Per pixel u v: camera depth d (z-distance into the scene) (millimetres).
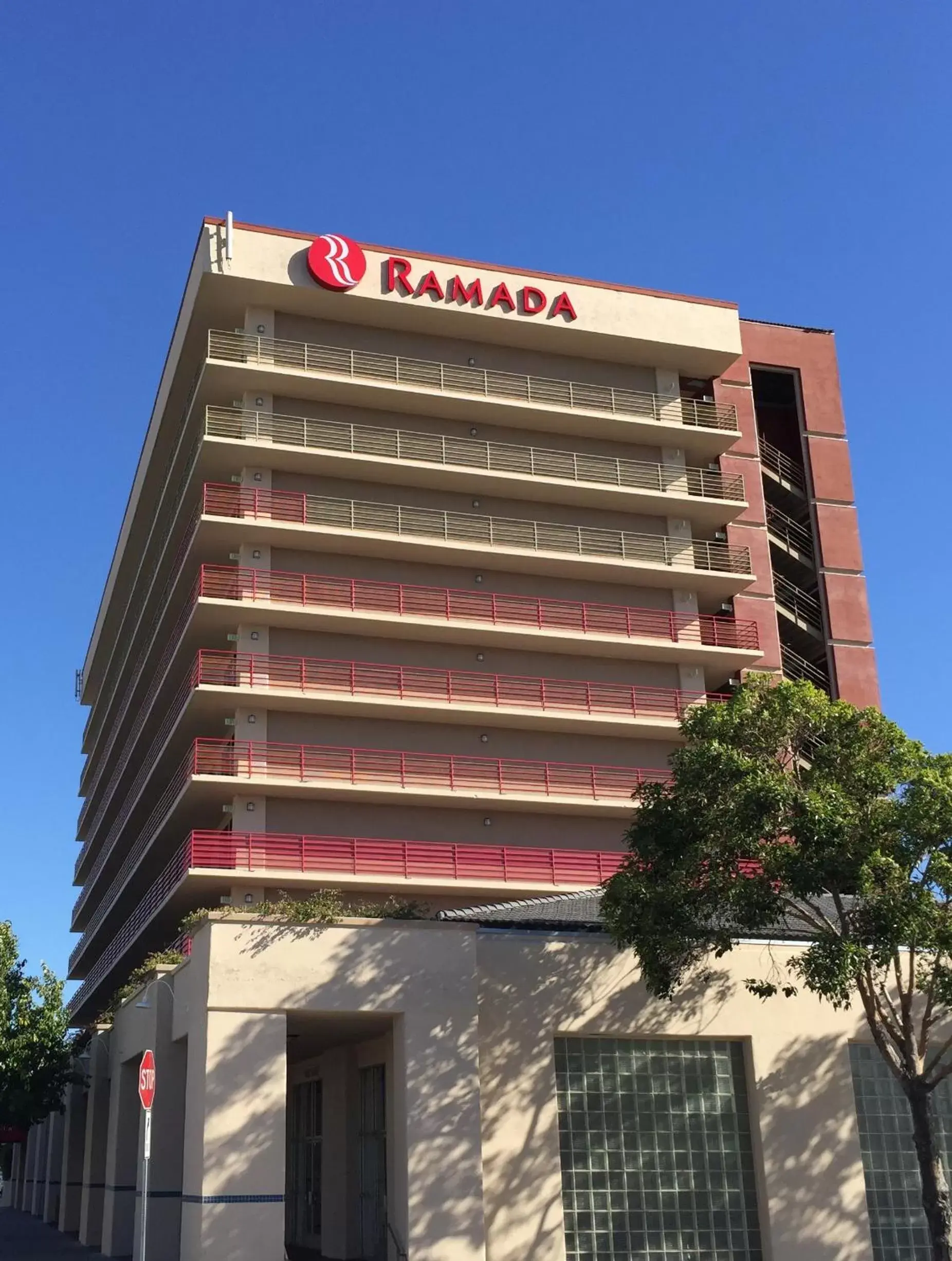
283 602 45344
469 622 46875
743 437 56750
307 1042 28500
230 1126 21875
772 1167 23984
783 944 25703
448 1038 23094
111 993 65500
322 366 47781
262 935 23000
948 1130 25547
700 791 22703
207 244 46281
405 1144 22312
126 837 60656
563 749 48188
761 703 23844
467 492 49250
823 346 61438
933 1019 22391
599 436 51688
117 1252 32344
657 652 49469
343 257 47562
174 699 49875
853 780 22344
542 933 24531
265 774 43531
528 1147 22984
